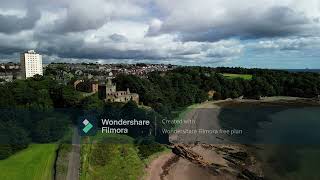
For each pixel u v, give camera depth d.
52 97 115.00
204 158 97.56
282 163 94.75
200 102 196.25
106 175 78.06
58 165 76.50
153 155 96.31
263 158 98.62
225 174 88.06
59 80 192.12
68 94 112.31
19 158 80.00
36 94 111.31
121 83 155.88
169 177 85.38
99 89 145.62
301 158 98.50
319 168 90.56
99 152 86.00
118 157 87.31
